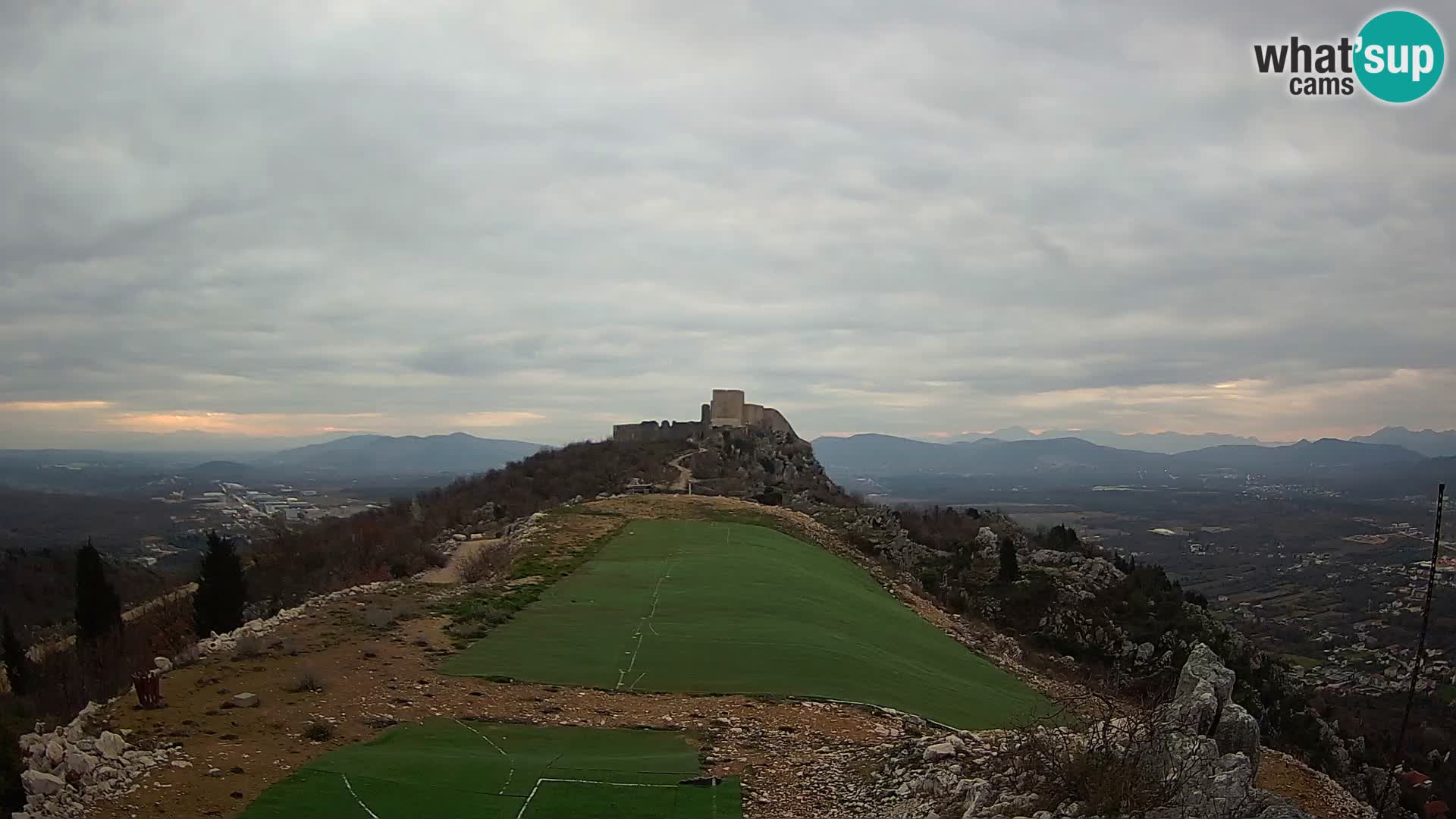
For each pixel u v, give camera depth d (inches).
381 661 1037.2
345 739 780.6
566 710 918.4
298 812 619.8
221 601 1717.5
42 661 1608.0
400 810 634.2
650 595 1521.9
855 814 663.1
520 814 641.0
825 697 1012.5
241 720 800.9
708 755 786.8
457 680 995.9
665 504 2706.7
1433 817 1430.9
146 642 1652.3
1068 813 545.3
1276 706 2064.5
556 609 1393.9
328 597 1386.6
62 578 2906.0
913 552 3051.2
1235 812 525.0
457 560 2071.9
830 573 2058.3
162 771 669.9
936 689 1181.1
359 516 3427.7
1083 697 880.3
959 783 649.6
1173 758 573.3
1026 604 2728.8
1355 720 2079.2
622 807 660.7
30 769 606.2
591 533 2170.3
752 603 1483.8
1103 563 3110.2
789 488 3836.1
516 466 4232.3
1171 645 2506.2
